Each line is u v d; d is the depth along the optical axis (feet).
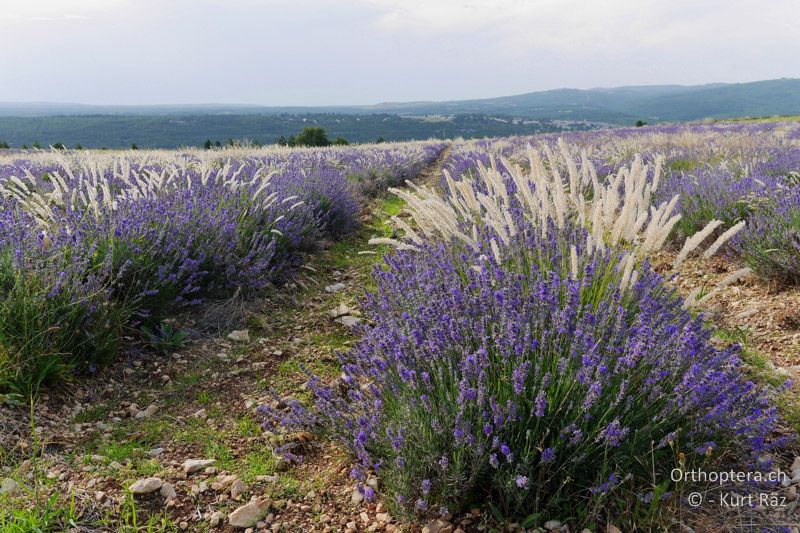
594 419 8.03
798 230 16.65
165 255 15.57
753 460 8.23
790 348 12.69
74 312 11.88
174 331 14.60
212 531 7.86
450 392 8.59
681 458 7.45
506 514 7.70
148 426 10.60
